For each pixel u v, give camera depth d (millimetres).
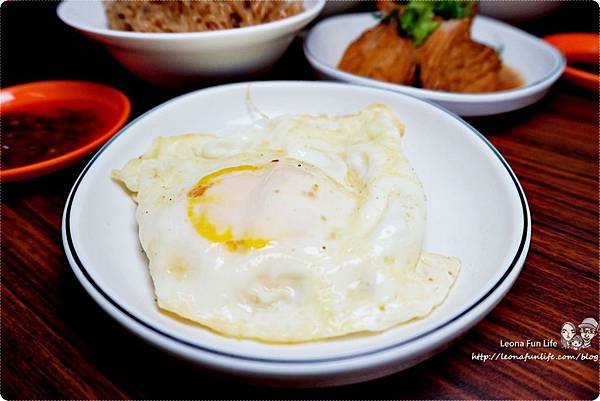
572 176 271
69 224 197
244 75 309
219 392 175
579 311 200
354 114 272
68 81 323
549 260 222
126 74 360
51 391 174
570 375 179
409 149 261
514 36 373
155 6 282
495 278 178
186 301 190
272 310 189
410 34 333
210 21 281
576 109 333
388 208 205
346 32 393
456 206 231
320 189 211
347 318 184
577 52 386
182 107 271
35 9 413
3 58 375
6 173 237
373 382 178
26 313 198
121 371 179
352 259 192
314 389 176
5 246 227
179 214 205
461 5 324
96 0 327
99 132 283
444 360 184
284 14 299
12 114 301
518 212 205
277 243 195
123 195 233
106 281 184
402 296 189
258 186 210
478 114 297
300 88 285
